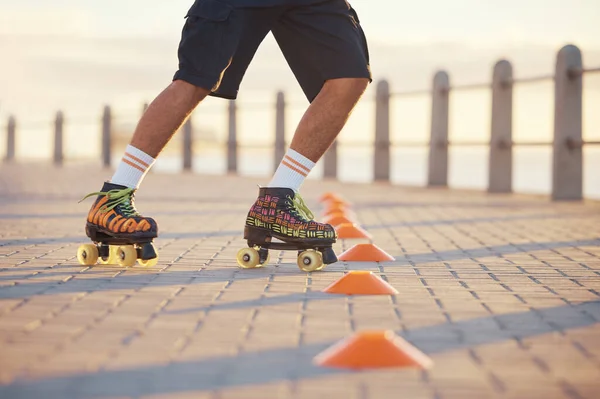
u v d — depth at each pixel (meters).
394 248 5.50
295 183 4.44
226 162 18.89
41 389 2.25
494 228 6.91
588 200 10.39
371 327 3.04
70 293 3.58
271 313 3.25
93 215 4.34
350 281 3.72
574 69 10.41
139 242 4.30
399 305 3.45
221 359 2.58
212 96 4.38
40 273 4.09
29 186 12.00
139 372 2.43
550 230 6.74
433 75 13.54
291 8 4.26
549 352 2.71
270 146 17.84
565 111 10.43
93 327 2.98
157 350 2.68
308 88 4.48
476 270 4.48
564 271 4.46
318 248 4.38
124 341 2.79
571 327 3.08
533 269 4.53
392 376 2.40
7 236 5.77
